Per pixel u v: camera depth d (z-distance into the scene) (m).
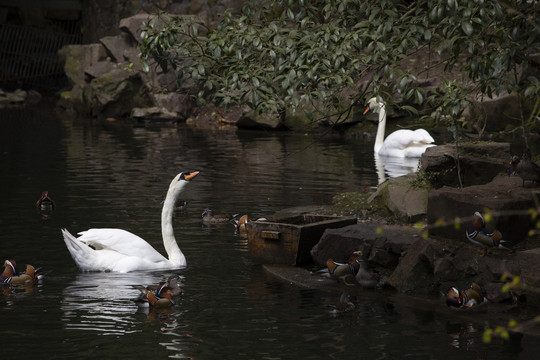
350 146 25.38
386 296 9.92
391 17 10.76
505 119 25.53
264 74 11.48
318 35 11.27
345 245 11.14
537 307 9.29
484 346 8.00
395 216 13.26
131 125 31.50
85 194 16.30
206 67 11.81
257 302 9.50
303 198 16.05
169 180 18.22
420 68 29.33
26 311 9.00
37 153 22.53
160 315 8.92
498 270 9.66
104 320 8.73
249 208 15.07
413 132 22.81
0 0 43.00
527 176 10.95
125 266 10.72
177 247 11.27
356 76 11.59
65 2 43.09
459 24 9.80
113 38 35.59
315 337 8.25
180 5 35.88
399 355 7.73
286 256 11.41
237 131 29.92
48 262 11.12
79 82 36.53
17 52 43.62
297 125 29.48
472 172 13.52
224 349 7.86
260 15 12.34
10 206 14.93
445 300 9.69
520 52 9.65
